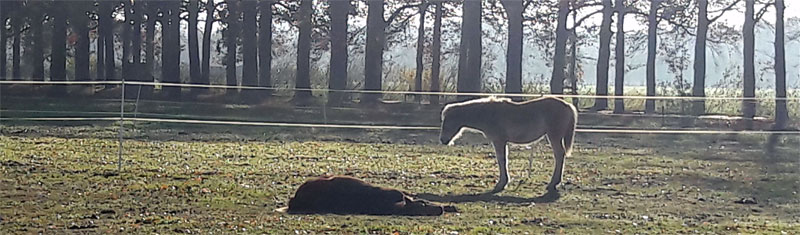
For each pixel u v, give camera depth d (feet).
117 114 103.30
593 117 107.24
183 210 38.37
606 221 37.52
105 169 53.16
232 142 76.74
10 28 143.84
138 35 147.33
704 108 130.11
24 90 131.34
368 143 78.48
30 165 54.65
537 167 60.23
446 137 49.37
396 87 165.99
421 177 53.36
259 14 143.33
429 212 37.93
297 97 126.52
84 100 120.26
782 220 39.83
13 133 80.79
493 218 37.50
